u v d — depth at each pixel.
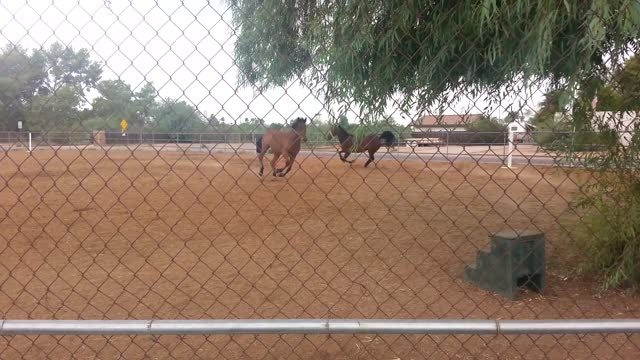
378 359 3.43
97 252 6.57
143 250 6.69
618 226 4.42
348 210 9.74
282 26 3.08
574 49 2.71
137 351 3.56
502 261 4.75
